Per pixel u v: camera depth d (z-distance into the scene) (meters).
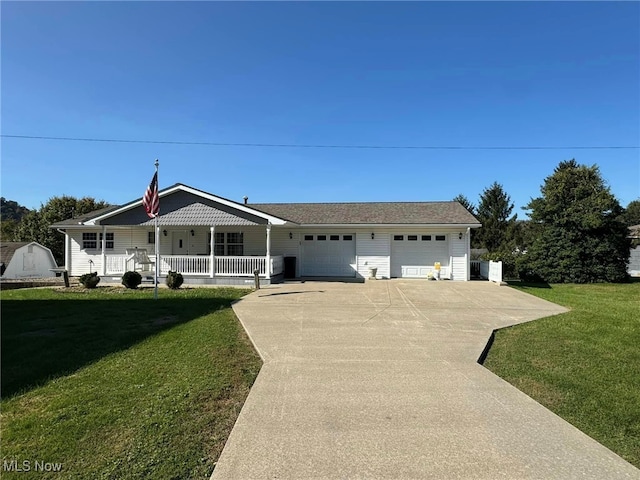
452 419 3.72
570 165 27.48
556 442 3.30
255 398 4.21
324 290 13.60
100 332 7.25
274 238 18.70
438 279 17.69
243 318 8.56
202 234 18.69
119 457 3.04
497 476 2.79
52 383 4.63
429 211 19.22
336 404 4.07
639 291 14.40
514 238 30.56
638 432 3.57
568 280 18.02
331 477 2.76
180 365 5.34
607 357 5.88
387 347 6.30
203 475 2.81
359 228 18.22
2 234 36.53
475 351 6.07
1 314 9.11
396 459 3.01
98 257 18.94
